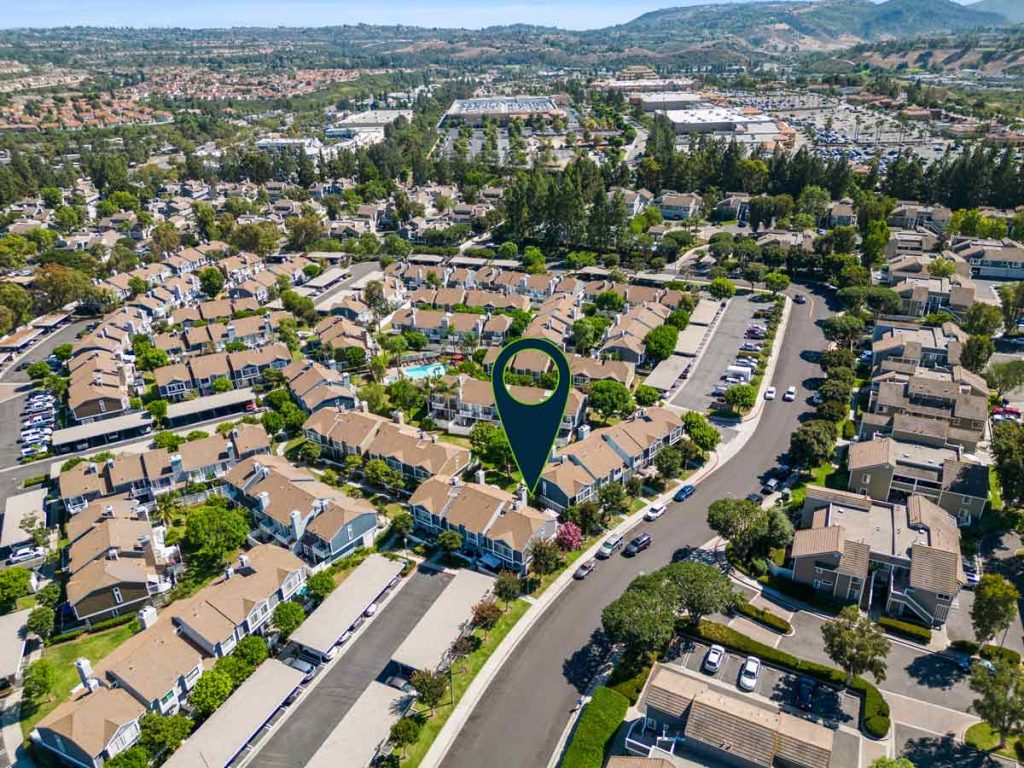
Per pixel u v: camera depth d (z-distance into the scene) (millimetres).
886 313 160875
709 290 178500
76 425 130125
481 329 158500
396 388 129500
